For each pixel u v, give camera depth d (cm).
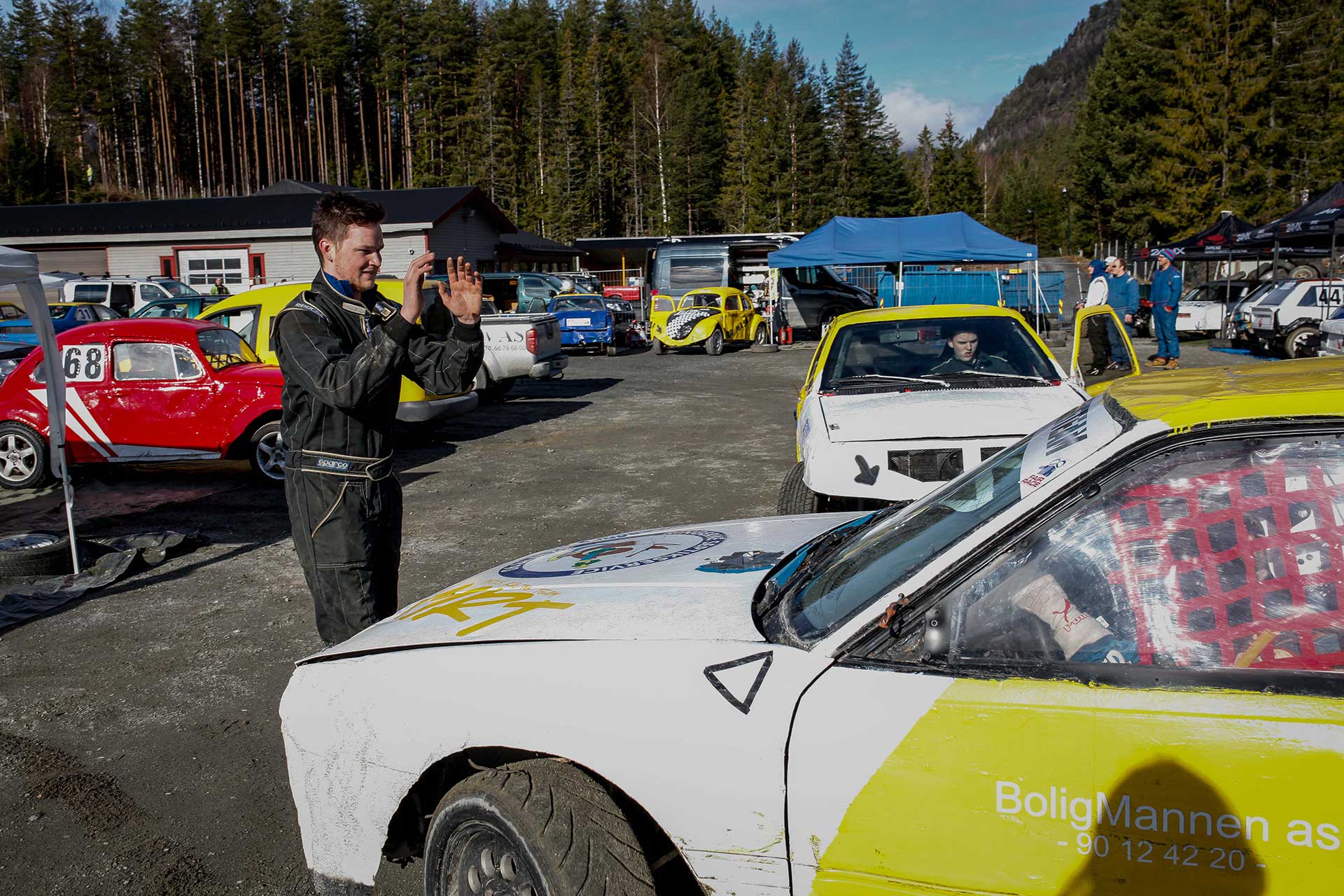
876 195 9075
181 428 922
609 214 9406
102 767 390
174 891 306
